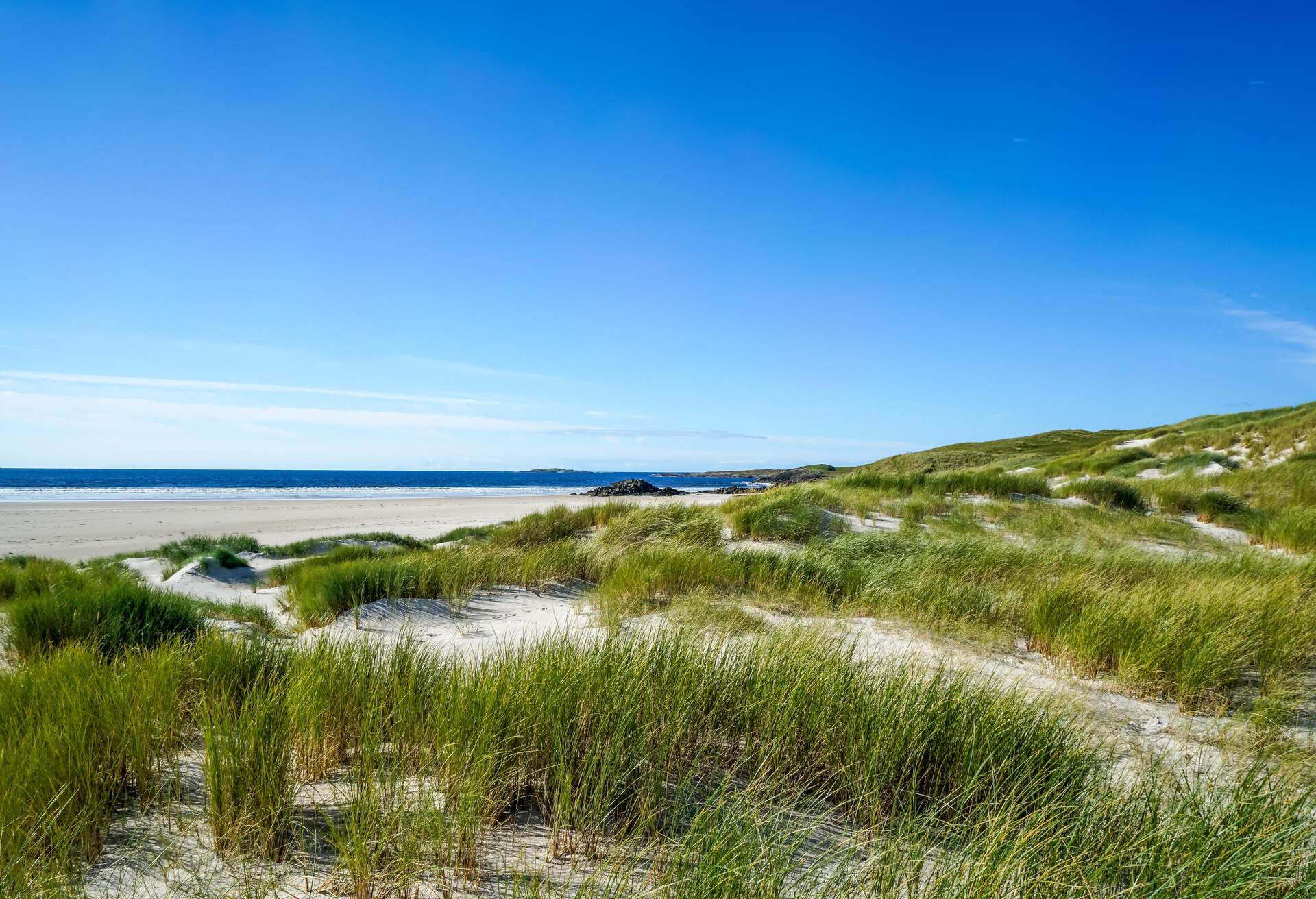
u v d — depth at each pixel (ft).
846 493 49.24
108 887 6.71
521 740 9.35
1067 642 17.07
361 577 27.14
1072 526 40.88
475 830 7.47
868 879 6.85
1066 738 10.19
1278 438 69.56
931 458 170.71
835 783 9.52
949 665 14.51
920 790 9.36
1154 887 6.60
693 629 16.38
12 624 19.15
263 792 7.60
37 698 10.68
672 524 37.93
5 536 74.49
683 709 10.35
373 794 8.02
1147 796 8.39
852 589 24.98
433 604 25.38
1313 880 6.67
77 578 33.60
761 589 24.88
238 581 40.34
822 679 11.47
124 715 9.52
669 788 9.17
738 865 6.44
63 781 7.91
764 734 10.03
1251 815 7.73
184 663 12.62
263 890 6.46
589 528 43.86
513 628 22.06
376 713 10.44
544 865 7.27
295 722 9.68
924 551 29.66
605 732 9.44
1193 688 13.79
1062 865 6.67
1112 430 197.77
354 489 240.73
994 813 8.18
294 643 15.74
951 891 6.32
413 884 6.73
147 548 64.44
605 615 21.33
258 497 165.17
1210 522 44.93
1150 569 25.98
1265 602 18.25
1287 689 13.76
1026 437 186.91
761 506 40.50
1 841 6.66
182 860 7.19
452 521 96.63
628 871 6.73
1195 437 79.05
